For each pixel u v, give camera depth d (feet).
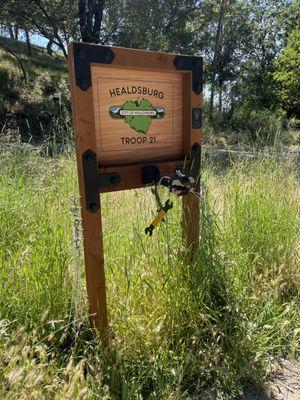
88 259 7.37
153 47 59.67
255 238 10.73
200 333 8.05
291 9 84.53
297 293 10.14
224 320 8.18
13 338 6.44
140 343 7.49
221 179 13.34
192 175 8.66
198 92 8.33
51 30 58.08
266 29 84.28
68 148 13.66
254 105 77.46
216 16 79.25
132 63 7.15
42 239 8.96
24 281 8.04
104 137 7.34
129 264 8.62
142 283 8.39
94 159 7.03
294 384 7.54
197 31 79.71
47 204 10.70
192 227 9.09
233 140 25.98
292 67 66.49
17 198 10.98
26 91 51.93
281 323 8.69
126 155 7.69
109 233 9.91
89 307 7.58
